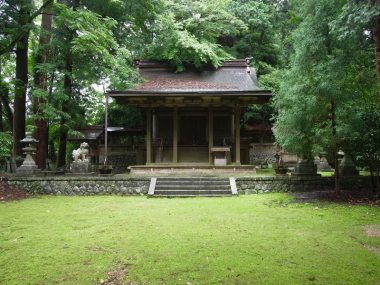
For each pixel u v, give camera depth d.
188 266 4.28
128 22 17.61
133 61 18.52
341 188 11.23
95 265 4.35
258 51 25.17
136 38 18.11
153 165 15.31
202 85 16.03
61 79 15.69
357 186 11.22
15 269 4.27
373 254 4.69
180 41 17.36
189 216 7.52
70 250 4.99
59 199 10.78
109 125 24.83
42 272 4.14
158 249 4.98
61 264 4.41
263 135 24.33
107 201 10.23
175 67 18.64
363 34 8.47
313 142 9.84
